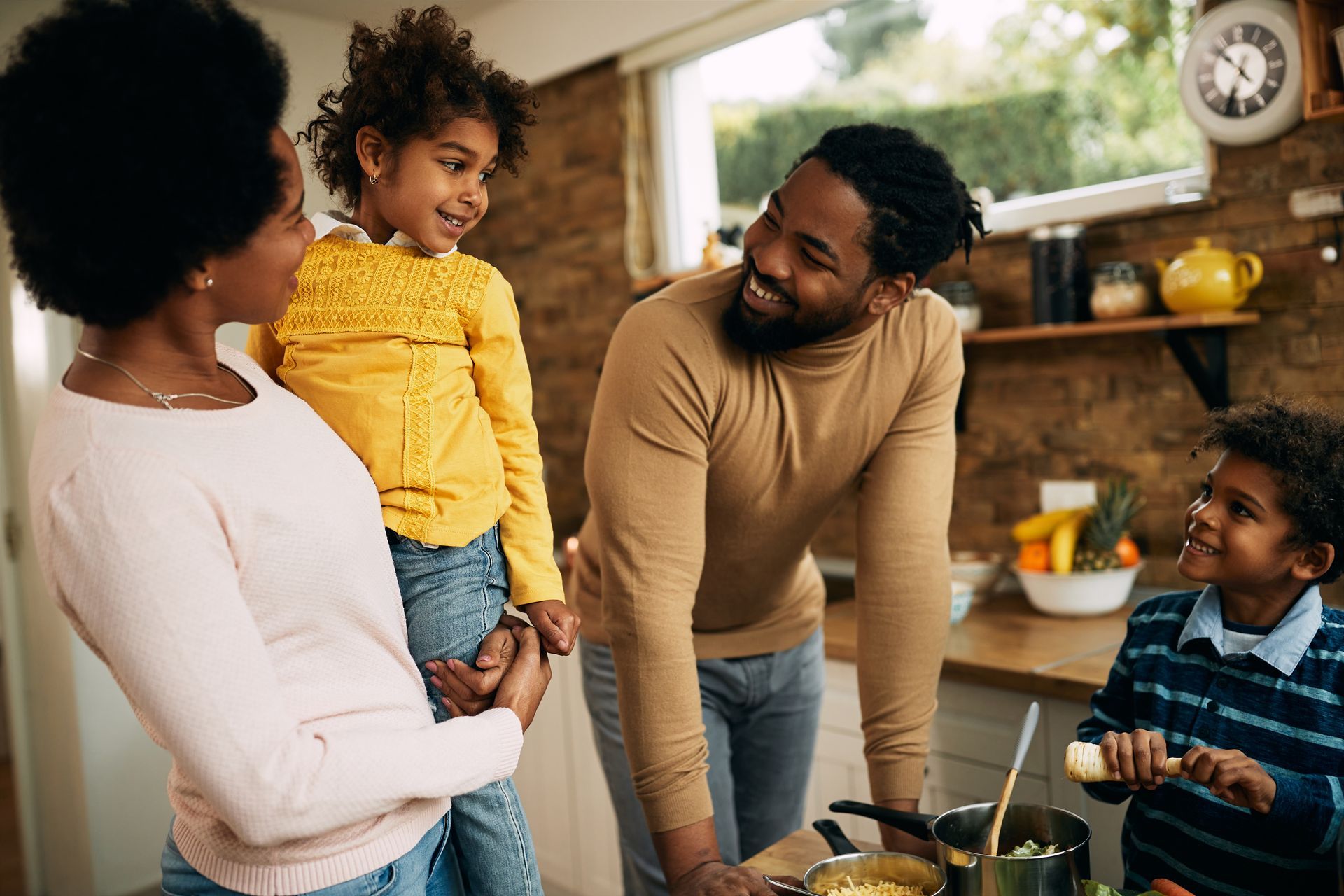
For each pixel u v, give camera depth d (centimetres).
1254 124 204
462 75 112
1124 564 218
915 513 144
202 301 83
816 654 183
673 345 133
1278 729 118
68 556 74
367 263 113
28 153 74
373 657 90
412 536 109
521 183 348
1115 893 98
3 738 427
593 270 328
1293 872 115
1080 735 138
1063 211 243
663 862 130
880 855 109
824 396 139
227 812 76
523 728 99
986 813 109
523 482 119
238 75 78
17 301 299
